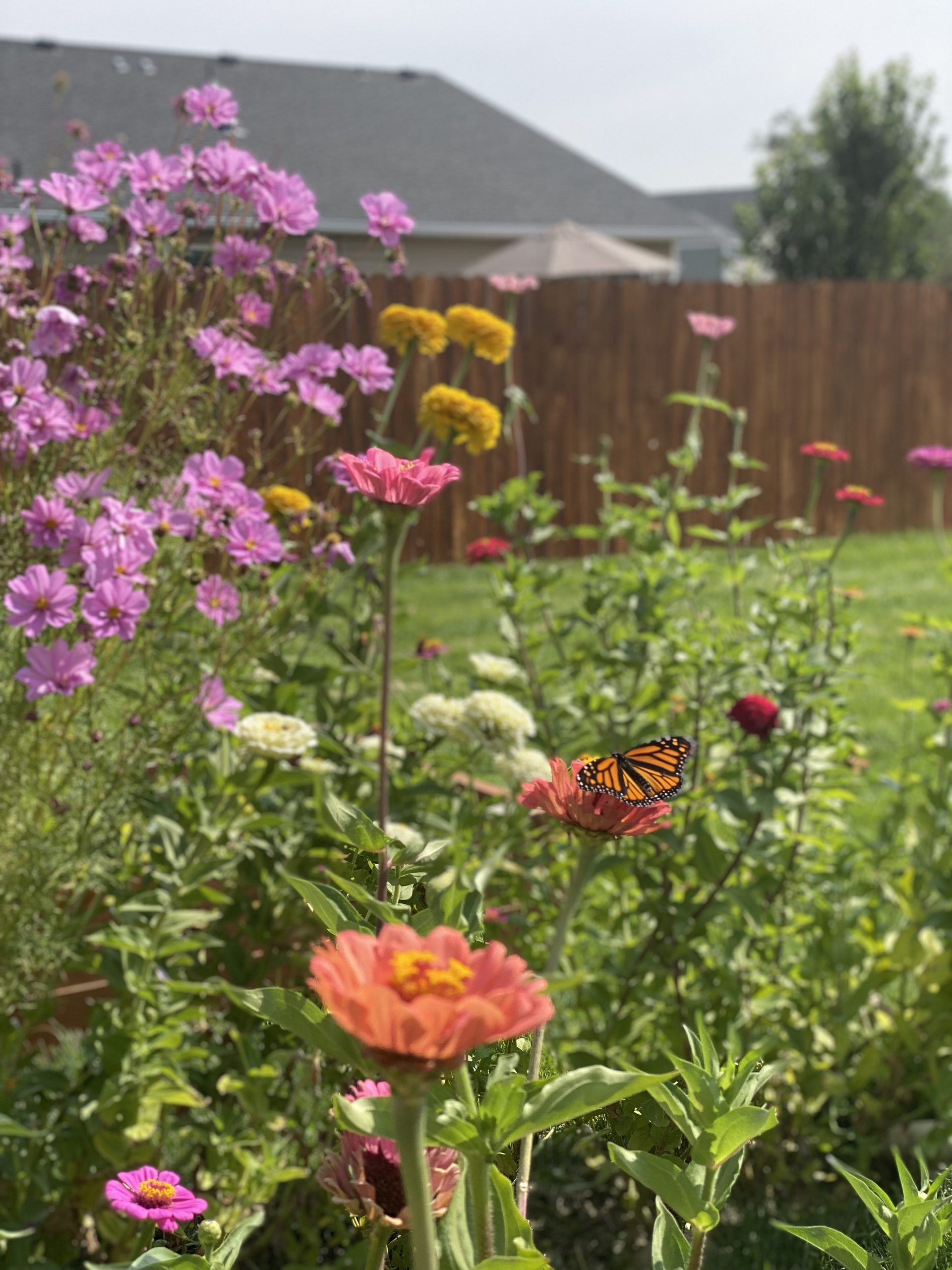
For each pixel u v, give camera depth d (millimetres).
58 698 2191
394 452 2785
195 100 2568
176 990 2180
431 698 2684
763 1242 2281
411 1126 640
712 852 2518
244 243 2506
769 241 21000
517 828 2658
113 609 2027
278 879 2518
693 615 3018
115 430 2395
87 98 12133
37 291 2385
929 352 10797
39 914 2191
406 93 16484
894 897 3117
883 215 20141
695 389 9727
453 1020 560
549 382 9039
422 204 13820
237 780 2234
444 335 2936
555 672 2965
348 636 2891
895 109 19859
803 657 2602
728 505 3080
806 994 2730
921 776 3584
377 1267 855
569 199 15609
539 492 9086
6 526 2197
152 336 2447
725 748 2865
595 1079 752
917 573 8727
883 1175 2658
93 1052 2316
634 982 2682
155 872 2320
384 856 1086
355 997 559
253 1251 2387
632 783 1095
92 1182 2205
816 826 2994
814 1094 2676
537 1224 2578
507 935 2645
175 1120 2490
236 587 2504
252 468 2693
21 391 2135
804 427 10320
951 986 2717
